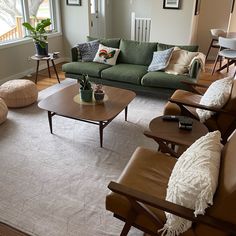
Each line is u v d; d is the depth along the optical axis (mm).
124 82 3730
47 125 3000
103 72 3771
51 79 4598
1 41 4289
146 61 3986
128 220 1361
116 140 2730
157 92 3590
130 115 3283
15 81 3521
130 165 1646
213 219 1095
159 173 1591
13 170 2219
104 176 2172
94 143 2664
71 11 5371
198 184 1117
